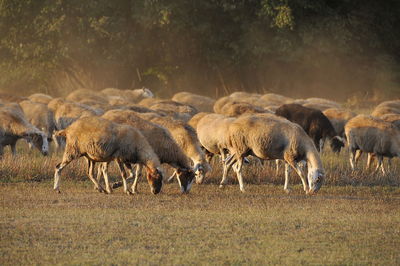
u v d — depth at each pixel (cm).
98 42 16112
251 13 15762
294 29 15412
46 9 14888
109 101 10069
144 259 3197
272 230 3853
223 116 6144
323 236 3725
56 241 3488
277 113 7688
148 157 4966
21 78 17438
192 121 6900
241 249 3422
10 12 14988
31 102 8331
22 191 5009
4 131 6525
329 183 5962
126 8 15925
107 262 3141
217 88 18150
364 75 16988
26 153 7256
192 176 5238
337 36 15275
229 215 4238
